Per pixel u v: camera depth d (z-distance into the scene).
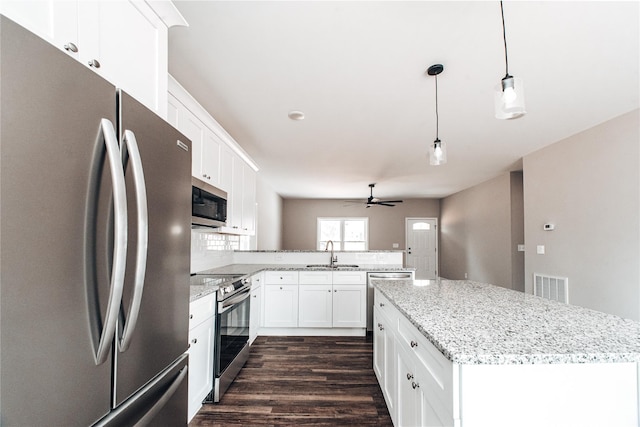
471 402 0.95
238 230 3.55
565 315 1.42
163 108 1.39
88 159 0.81
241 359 2.81
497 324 1.26
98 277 0.83
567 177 3.63
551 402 0.96
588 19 1.64
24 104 0.65
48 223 0.70
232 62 2.09
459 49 1.92
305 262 4.52
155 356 1.13
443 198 8.96
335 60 2.06
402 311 1.53
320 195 8.63
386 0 1.51
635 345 1.02
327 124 3.25
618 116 2.99
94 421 0.83
